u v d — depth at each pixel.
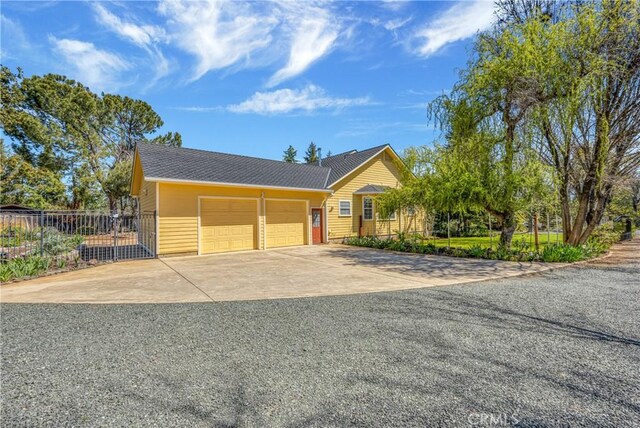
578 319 4.21
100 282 6.88
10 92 21.05
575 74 8.76
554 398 2.38
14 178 20.00
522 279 6.91
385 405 2.31
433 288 6.13
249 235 13.21
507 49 9.37
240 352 3.25
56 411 2.25
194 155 13.70
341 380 2.68
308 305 5.02
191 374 2.80
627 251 11.88
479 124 10.08
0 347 3.38
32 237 10.39
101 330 3.90
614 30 8.80
